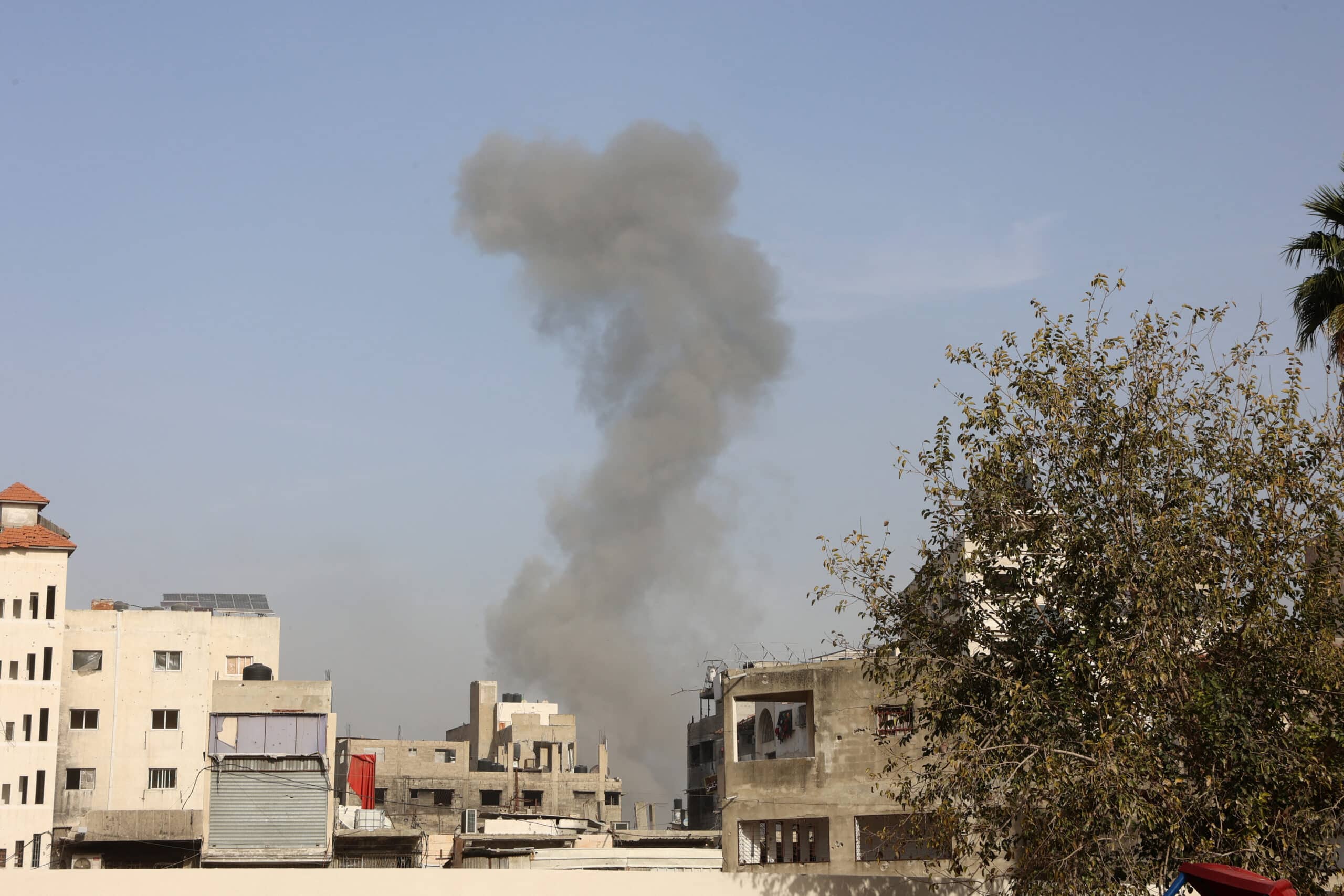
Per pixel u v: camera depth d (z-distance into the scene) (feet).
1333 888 95.76
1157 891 94.07
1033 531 95.55
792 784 157.58
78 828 247.70
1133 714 88.94
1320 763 88.79
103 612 262.88
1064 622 95.81
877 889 121.39
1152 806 85.92
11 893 107.34
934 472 99.66
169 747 258.57
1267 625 88.69
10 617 245.86
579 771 374.22
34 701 243.40
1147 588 90.02
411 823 334.24
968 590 100.83
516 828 247.50
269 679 265.13
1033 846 91.61
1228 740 88.53
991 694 98.89
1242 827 87.97
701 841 246.27
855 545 102.73
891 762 106.73
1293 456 92.43
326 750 192.54
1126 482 92.94
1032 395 95.81
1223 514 91.97
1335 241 110.22
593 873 117.91
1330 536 91.61
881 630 102.32
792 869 155.43
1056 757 89.71
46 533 253.03
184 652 263.90
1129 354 95.30
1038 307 97.40
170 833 217.56
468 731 402.52
